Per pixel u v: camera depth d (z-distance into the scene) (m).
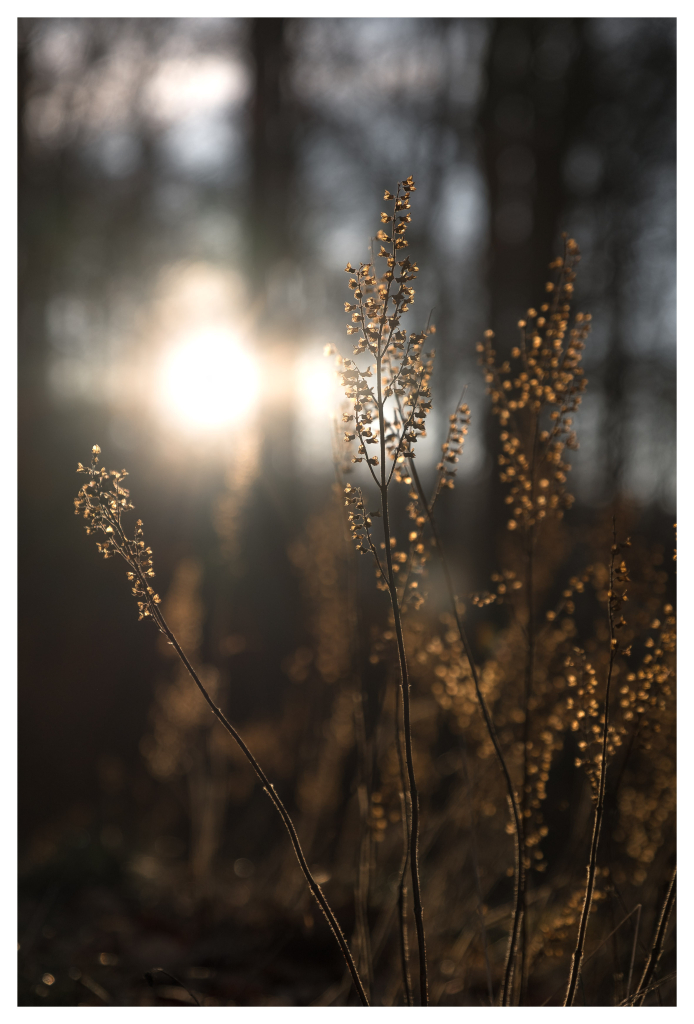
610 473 6.07
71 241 7.49
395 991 1.97
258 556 6.27
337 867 2.90
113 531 1.25
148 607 1.23
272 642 5.75
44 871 3.07
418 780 2.18
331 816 3.12
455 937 2.33
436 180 7.59
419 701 2.24
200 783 3.56
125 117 7.73
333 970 2.33
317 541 2.66
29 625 6.22
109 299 7.92
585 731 1.40
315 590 2.79
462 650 1.73
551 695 1.85
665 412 6.72
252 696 5.35
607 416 6.70
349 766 3.60
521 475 1.51
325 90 7.64
